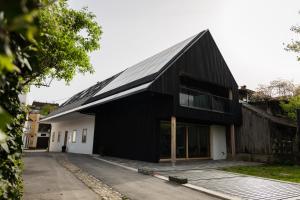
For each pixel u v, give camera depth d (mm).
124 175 8312
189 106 13453
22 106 2648
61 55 6371
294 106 17141
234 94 16828
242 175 9000
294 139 16453
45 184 6312
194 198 5535
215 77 15594
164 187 6547
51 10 2463
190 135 15391
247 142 16031
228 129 17359
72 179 7250
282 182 7699
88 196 5340
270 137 14750
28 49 1506
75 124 23281
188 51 14156
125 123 15688
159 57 16578
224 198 5535
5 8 671
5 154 2020
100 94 17375
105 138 17656
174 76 12805
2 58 710
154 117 13398
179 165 11797
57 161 12211
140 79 13336
